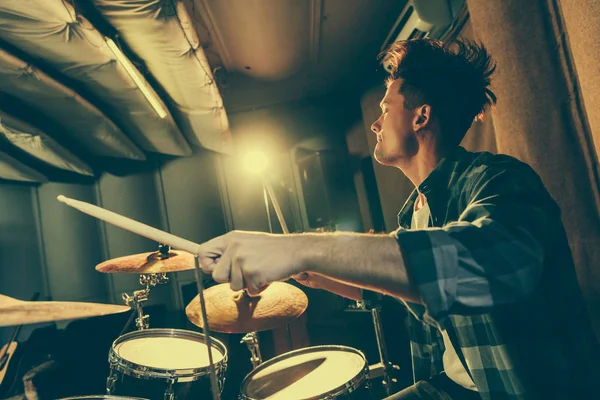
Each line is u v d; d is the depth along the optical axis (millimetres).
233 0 2938
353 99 5109
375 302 1951
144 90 2781
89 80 2525
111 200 4297
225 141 4320
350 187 4895
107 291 4160
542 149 1607
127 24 2117
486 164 818
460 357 939
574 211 1517
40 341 3373
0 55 2029
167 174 4598
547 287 788
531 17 1633
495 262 558
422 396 1088
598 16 1214
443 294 537
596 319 1456
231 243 597
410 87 1025
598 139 1283
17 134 2814
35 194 3949
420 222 1181
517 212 620
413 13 2920
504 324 803
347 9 3264
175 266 2471
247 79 4363
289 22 3338
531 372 779
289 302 2303
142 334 2193
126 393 2275
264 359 4113
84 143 3578
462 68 1023
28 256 3783
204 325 613
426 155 1034
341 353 1963
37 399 2809
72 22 1909
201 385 2877
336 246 576
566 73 1514
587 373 791
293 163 5020
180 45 2371
